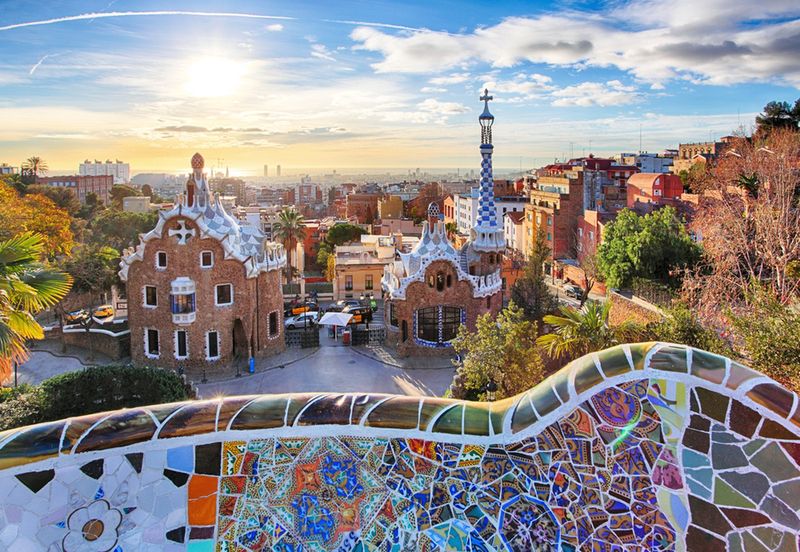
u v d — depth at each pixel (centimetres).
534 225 8781
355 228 9838
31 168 15188
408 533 631
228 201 12681
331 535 629
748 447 584
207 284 4044
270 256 4497
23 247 2128
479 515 631
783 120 6894
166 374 2711
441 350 4434
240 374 4066
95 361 4353
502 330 2839
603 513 614
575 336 2709
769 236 3856
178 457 630
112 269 5759
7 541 584
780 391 587
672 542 595
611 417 626
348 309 5434
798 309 2433
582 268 6875
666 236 5247
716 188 5831
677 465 604
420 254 4506
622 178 10069
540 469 634
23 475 599
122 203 14338
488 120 4628
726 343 2389
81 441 617
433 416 664
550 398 646
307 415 658
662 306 3706
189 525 619
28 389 2588
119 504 611
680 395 611
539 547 616
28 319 2217
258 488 632
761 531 570
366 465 648
